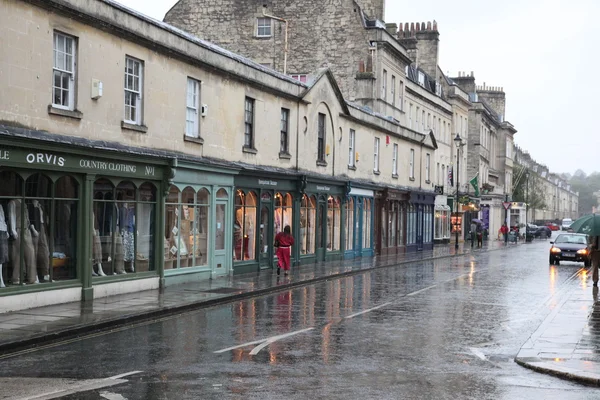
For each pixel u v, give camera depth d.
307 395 8.84
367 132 40.16
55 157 16.19
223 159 24.83
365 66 44.97
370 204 40.97
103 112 18.28
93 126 17.88
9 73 14.97
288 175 29.38
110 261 18.75
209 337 13.16
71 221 17.17
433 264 36.78
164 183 20.80
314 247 33.28
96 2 17.73
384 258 39.34
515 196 108.00
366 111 39.78
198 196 23.16
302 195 30.97
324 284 24.44
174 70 21.67
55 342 12.47
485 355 11.95
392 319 16.06
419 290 22.77
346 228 37.41
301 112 31.27
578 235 39.41
